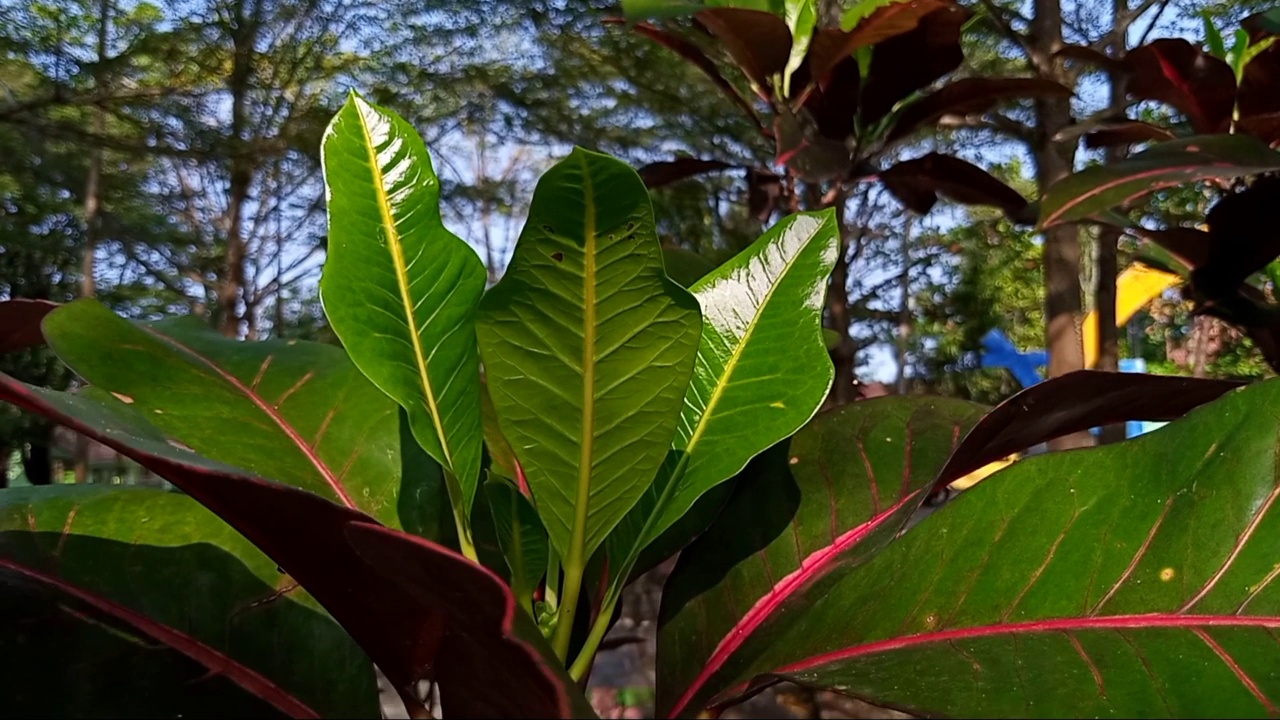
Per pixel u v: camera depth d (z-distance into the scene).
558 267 0.29
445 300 0.33
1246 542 0.31
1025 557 0.33
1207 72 0.68
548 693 0.27
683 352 0.31
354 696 0.36
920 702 0.29
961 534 0.34
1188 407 0.42
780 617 0.37
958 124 0.87
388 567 0.27
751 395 0.38
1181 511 0.32
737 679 0.35
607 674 1.03
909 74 0.75
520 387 0.32
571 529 0.34
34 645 0.34
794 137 0.73
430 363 0.34
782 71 0.79
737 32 0.73
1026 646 0.31
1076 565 0.32
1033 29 0.83
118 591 0.36
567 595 0.34
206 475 0.28
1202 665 0.29
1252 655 0.29
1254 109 0.70
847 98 0.78
